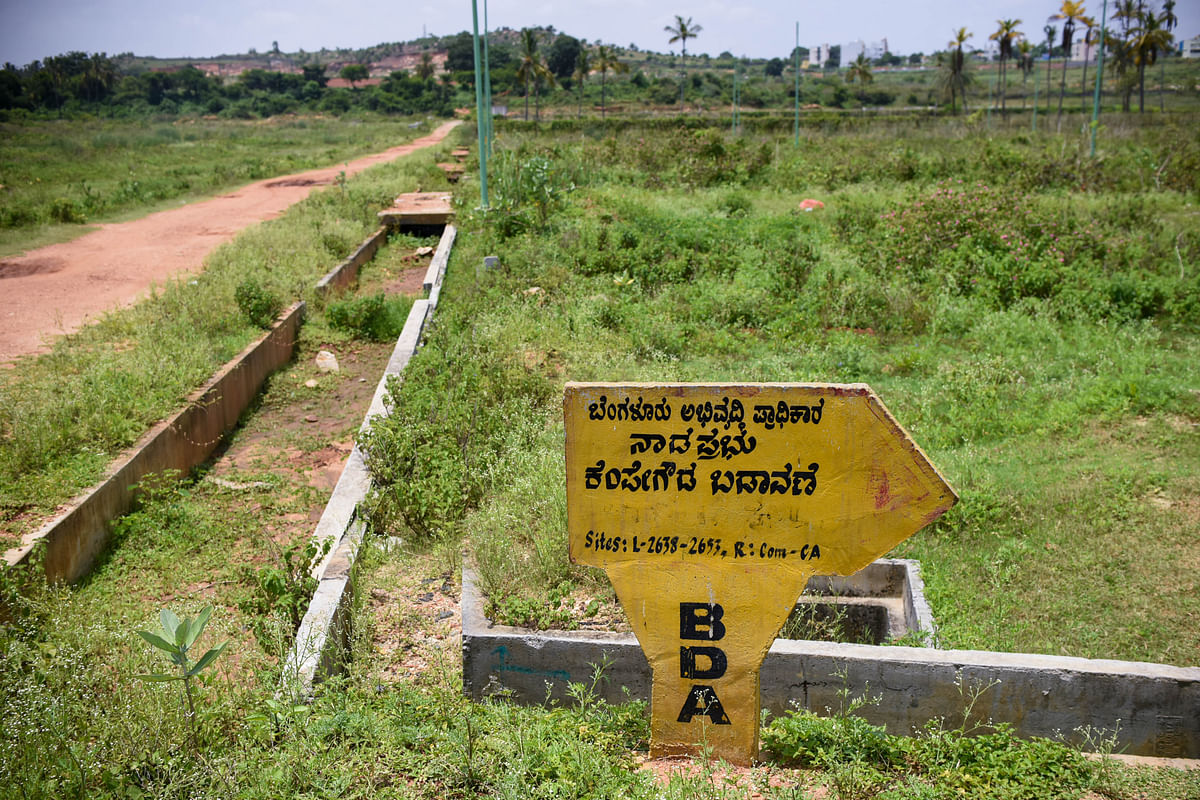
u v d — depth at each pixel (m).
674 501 3.08
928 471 2.94
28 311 11.38
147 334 9.78
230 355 9.68
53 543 5.65
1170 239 13.57
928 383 8.80
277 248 14.73
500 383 7.80
